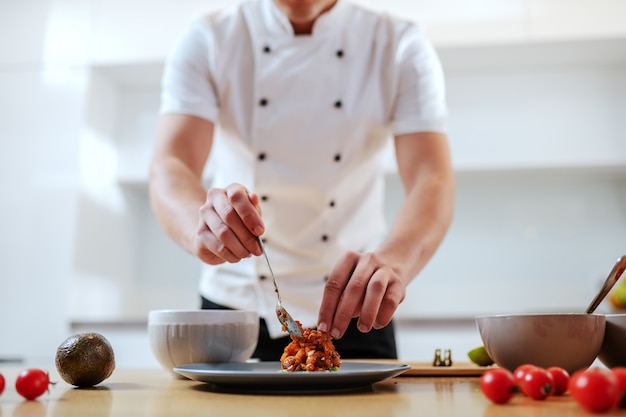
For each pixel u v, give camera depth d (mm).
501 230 2717
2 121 2631
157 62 2619
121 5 2672
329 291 730
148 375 870
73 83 2631
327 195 1267
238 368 734
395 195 2771
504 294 2662
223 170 1375
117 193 2801
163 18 2637
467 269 2695
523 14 2438
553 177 2730
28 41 2693
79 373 674
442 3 2488
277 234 1263
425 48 1276
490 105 2570
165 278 2875
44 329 2445
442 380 756
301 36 1272
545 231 2701
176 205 1011
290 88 1273
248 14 1312
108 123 2771
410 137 1199
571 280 2654
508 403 524
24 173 2572
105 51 2643
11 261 2504
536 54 2512
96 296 2613
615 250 2666
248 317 828
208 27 1297
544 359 656
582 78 2566
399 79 1268
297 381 571
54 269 2482
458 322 2312
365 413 467
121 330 2416
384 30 1298
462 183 2766
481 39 2438
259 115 1277
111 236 2734
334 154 1270
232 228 748
